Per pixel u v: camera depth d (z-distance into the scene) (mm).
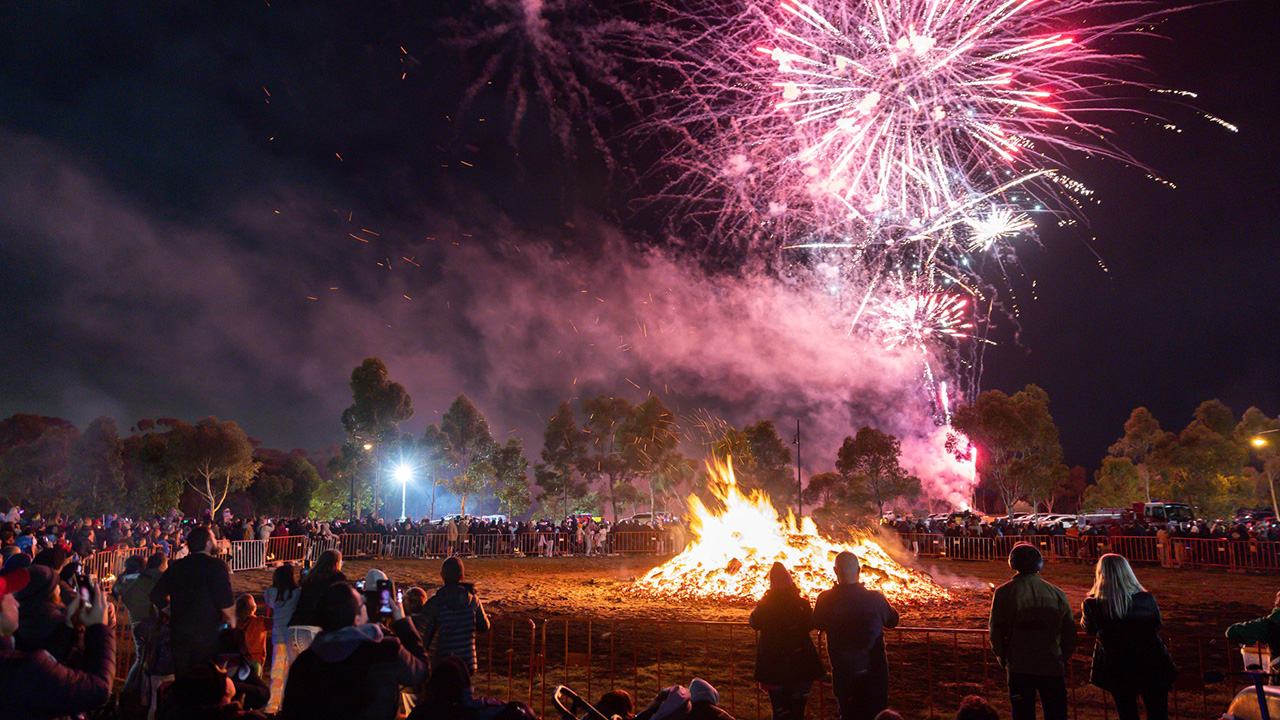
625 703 5477
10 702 3260
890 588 17781
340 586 4094
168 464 52656
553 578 24328
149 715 6086
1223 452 62438
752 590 17656
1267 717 5617
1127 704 5887
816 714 8391
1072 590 21812
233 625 6273
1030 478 57312
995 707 8883
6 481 54781
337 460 56406
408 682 4055
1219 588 22250
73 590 4246
